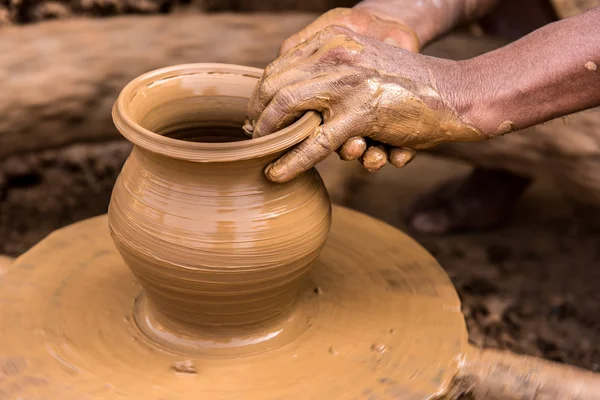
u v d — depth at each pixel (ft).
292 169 4.35
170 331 4.79
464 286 9.05
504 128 5.01
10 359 4.50
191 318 4.67
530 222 10.53
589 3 12.07
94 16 9.91
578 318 8.61
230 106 5.08
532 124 5.10
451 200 10.22
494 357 5.17
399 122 4.73
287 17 9.27
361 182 10.89
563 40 4.90
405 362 4.59
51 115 8.70
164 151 4.16
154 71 4.91
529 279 9.28
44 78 8.50
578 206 10.93
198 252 4.33
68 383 4.35
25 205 9.88
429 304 5.11
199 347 4.70
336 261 5.50
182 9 10.30
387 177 11.30
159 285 4.52
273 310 4.71
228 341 4.72
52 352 4.58
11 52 8.39
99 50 8.68
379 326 4.90
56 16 9.79
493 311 8.64
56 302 5.03
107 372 4.47
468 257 9.66
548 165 8.48
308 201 4.61
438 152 9.07
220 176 4.32
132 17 9.11
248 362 4.61
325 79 4.46
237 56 8.96
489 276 9.29
